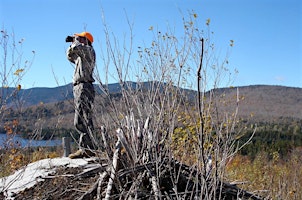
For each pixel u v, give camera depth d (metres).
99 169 5.08
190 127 4.95
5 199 4.91
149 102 4.90
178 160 5.04
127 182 4.51
